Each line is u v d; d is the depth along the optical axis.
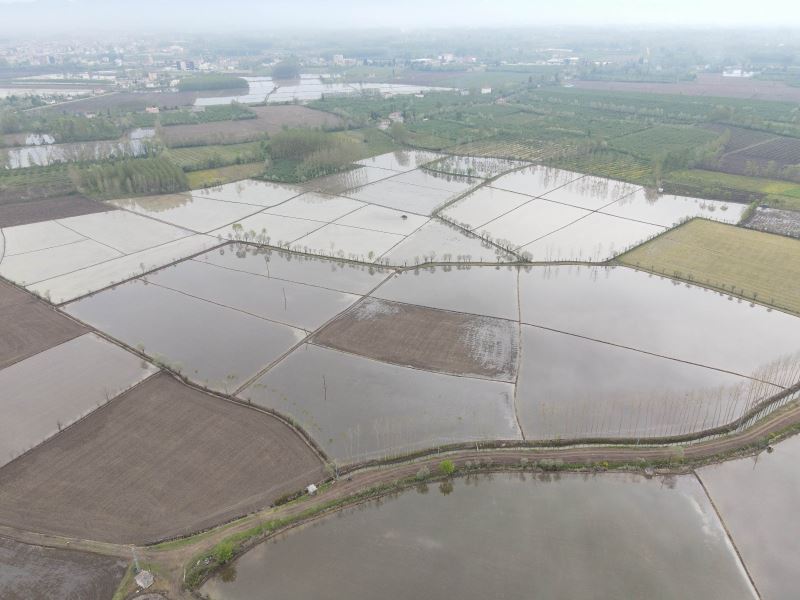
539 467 62.84
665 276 107.12
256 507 57.69
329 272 112.44
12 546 53.19
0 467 62.91
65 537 54.09
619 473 62.34
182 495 59.00
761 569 51.62
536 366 80.56
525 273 110.38
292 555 53.00
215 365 81.94
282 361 82.81
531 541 54.38
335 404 73.31
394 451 65.25
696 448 65.06
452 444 66.19
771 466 62.97
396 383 77.44
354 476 61.62
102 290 104.56
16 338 88.75
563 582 50.22
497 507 58.41
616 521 56.66
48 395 75.31
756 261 111.25
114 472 62.06
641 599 48.75
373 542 54.38
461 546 53.91
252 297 102.38
